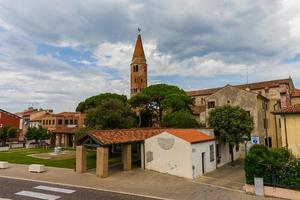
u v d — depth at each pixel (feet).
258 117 138.10
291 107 84.53
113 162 103.55
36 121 258.57
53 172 83.25
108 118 115.24
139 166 93.71
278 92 168.45
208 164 91.86
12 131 199.21
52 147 176.76
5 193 58.29
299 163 56.75
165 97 163.22
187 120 126.82
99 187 65.41
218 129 107.14
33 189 62.13
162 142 84.94
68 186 65.77
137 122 166.61
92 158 111.14
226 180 76.95
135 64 289.74
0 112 219.41
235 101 144.25
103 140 77.71
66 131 178.09
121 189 63.93
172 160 82.38
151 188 65.57
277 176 57.98
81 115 191.52
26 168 89.71
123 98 169.27
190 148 79.41
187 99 160.66
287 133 81.30
